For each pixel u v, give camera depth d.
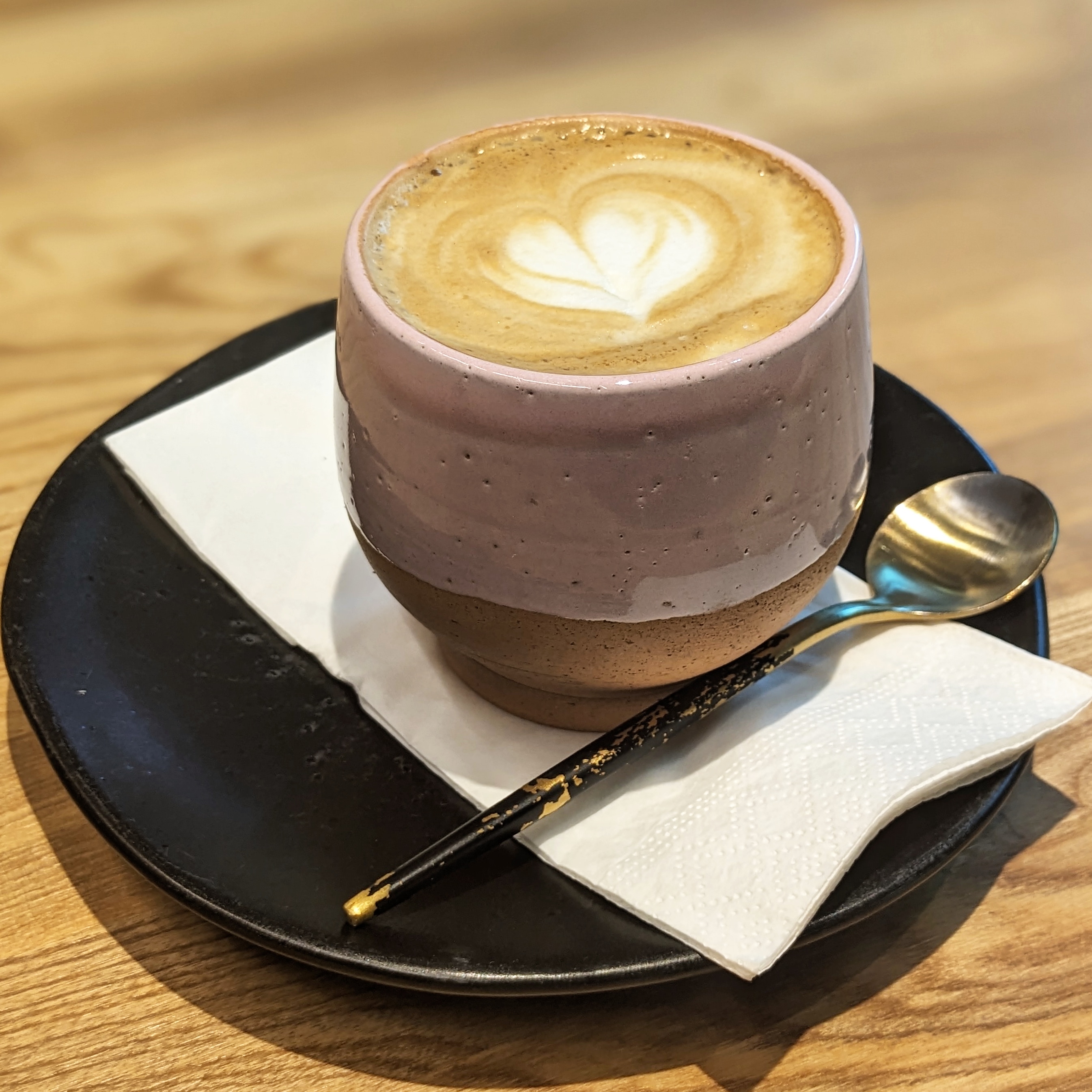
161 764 0.27
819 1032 0.25
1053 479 0.35
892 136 0.47
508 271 0.27
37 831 0.28
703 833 0.26
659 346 0.26
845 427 0.26
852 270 0.26
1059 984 0.26
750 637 0.27
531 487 0.25
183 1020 0.25
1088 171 0.46
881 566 0.31
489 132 0.30
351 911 0.25
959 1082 0.25
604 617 0.26
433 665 0.29
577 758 0.27
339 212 0.44
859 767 0.26
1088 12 0.55
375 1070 0.25
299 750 0.28
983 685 0.28
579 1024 0.25
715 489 0.25
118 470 0.32
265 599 0.30
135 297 0.41
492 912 0.25
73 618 0.29
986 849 0.28
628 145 0.30
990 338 0.40
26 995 0.26
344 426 0.27
